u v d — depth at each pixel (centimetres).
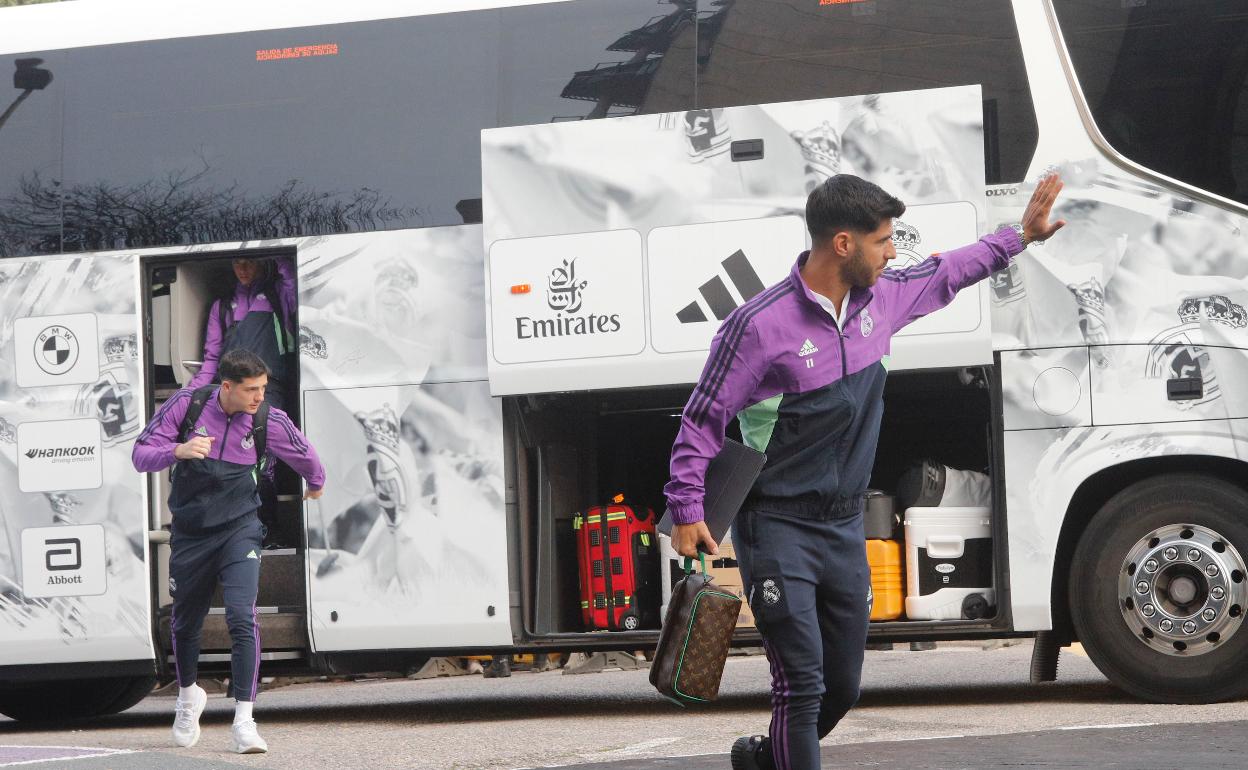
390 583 909
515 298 872
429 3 928
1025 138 849
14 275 965
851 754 667
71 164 965
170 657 959
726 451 454
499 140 883
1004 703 880
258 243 934
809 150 852
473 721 929
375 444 912
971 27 857
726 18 880
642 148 870
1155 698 820
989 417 848
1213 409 820
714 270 854
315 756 750
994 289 845
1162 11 847
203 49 955
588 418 932
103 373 953
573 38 900
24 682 1116
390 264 916
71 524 955
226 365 782
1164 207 834
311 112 937
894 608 870
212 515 789
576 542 923
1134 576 820
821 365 450
